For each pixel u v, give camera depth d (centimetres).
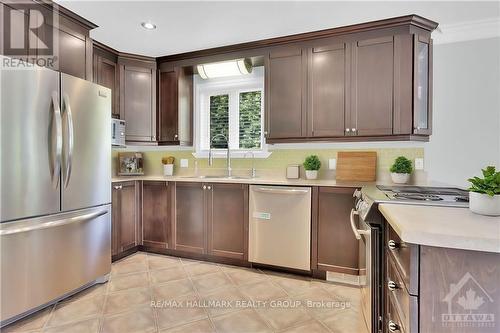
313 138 279
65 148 208
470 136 259
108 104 250
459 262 82
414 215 104
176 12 237
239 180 291
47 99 197
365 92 260
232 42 298
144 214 332
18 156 181
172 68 343
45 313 201
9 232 176
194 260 312
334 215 253
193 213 310
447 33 263
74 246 221
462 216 102
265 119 296
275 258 275
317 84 276
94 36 283
